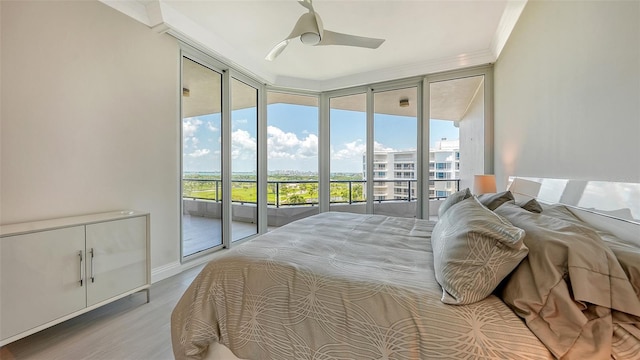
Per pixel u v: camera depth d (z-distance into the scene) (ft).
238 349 3.87
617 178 3.78
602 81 4.12
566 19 5.13
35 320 5.04
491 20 8.51
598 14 4.20
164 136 8.64
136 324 5.89
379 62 11.80
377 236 5.84
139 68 7.89
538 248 2.92
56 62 6.17
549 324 2.55
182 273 8.98
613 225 3.75
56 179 6.17
